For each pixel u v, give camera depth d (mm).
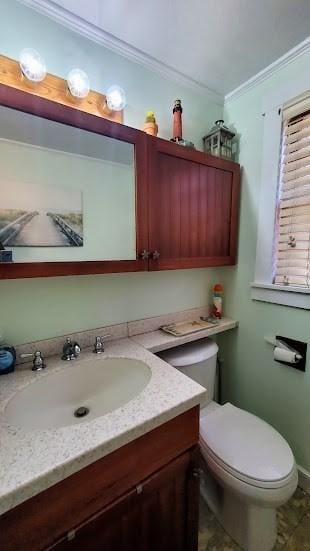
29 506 502
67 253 930
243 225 1408
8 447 555
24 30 867
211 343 1383
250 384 1479
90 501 585
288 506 1164
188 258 1181
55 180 933
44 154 911
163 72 1200
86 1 877
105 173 979
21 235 867
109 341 1188
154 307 1334
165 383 809
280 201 1242
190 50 1094
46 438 582
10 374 879
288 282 1239
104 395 963
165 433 708
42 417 831
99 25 972
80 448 552
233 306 1526
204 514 1143
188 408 732
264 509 956
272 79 1206
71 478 551
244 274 1436
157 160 1018
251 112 1313
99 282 1138
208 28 985
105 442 573
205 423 1122
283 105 1164
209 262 1281
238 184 1368
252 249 1378
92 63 1011
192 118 1345
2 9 830
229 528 1047
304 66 1082
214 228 1282
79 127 836
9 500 457
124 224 998
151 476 693
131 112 1130
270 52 1110
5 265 758
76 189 961
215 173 1252
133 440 640
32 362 967
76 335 1093
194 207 1177
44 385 875
